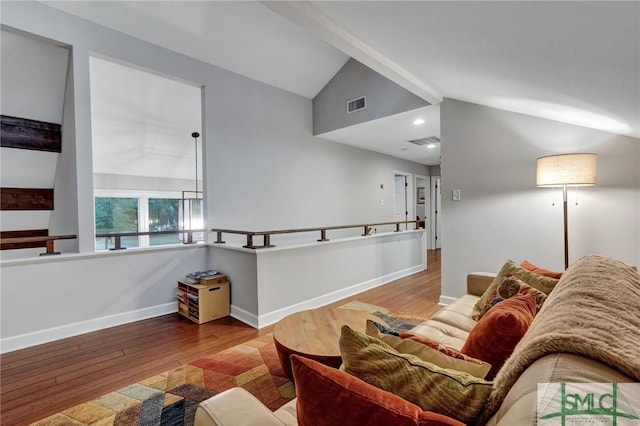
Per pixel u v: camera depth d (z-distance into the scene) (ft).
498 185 10.11
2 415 5.63
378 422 2.13
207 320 10.12
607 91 5.55
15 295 8.27
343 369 2.99
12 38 8.72
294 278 10.69
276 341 6.05
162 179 21.59
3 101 9.39
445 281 11.41
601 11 3.35
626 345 2.02
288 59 13.64
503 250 10.06
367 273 13.85
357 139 17.80
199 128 18.17
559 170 7.81
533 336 2.51
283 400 5.97
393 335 3.57
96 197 19.57
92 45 9.57
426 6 4.64
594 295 2.86
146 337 8.95
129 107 15.24
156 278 10.75
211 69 12.44
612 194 8.27
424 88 10.09
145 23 10.15
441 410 2.54
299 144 16.19
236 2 10.52
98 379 6.75
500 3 3.88
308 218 16.74
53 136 10.58
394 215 23.72
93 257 9.49
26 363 7.48
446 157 11.21
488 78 7.27
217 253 11.41
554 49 4.68
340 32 6.94
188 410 5.69
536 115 9.26
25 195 11.49
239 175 13.44
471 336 3.95
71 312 9.11
